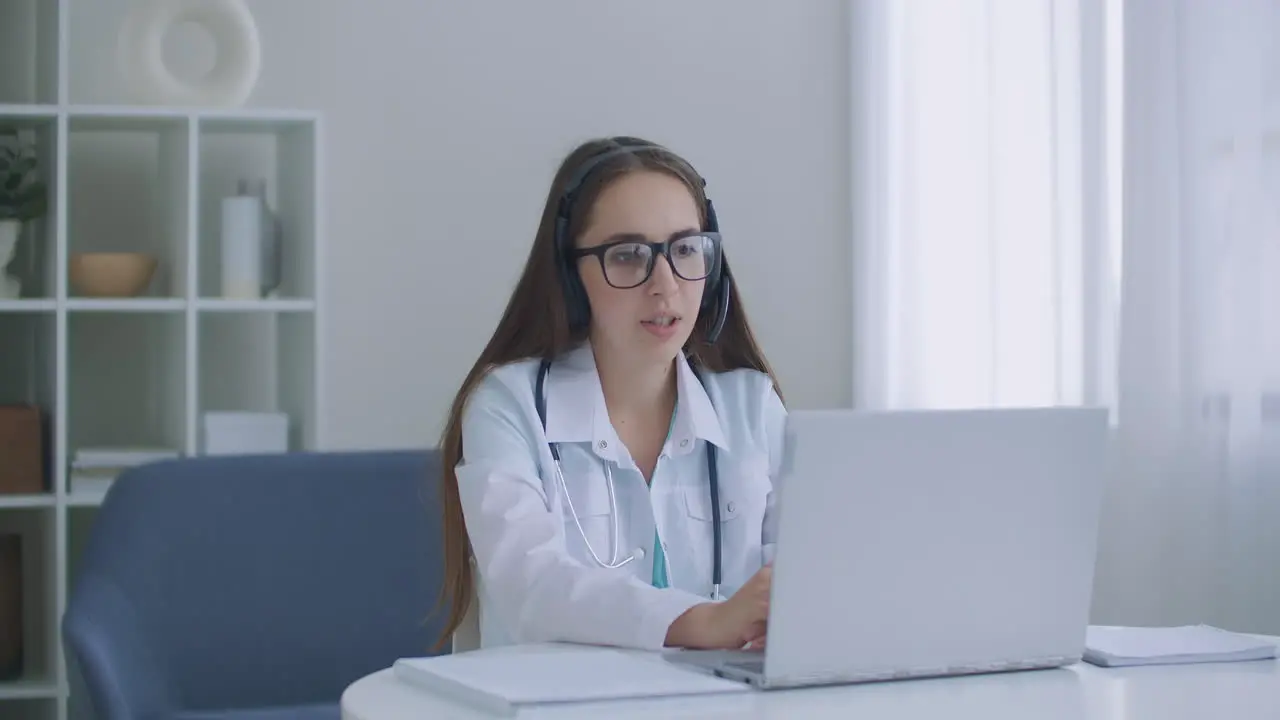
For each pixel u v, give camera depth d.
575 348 1.86
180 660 2.80
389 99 3.82
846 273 4.11
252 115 3.35
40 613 3.53
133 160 3.69
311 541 2.95
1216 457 2.88
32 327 3.60
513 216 3.90
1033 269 3.36
